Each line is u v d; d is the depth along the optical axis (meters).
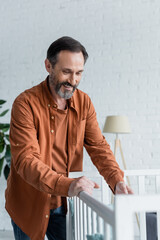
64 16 3.62
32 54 3.71
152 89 3.29
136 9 3.38
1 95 3.78
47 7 3.69
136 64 3.35
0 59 3.82
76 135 1.33
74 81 1.18
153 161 3.23
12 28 3.80
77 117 1.33
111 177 1.24
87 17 3.54
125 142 3.32
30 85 3.70
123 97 3.37
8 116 3.72
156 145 3.24
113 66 3.42
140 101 3.31
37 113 1.24
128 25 3.39
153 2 3.33
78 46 1.16
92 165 3.39
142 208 0.50
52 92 1.28
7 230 3.51
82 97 1.37
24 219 1.28
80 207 1.08
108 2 3.47
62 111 1.28
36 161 1.05
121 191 1.15
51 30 3.66
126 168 3.29
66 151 1.34
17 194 1.29
